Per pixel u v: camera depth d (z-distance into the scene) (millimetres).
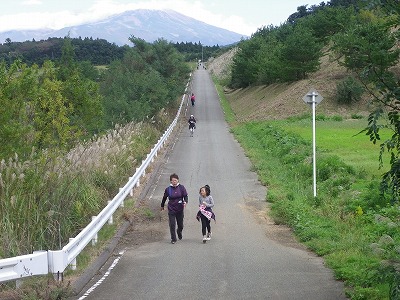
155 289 9445
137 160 25500
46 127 20078
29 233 10719
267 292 9172
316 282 9742
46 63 25922
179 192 13266
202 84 104750
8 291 9195
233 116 61406
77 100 26469
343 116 46906
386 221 13133
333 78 55312
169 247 12719
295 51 57500
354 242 11930
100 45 134500
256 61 76812
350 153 26734
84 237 11289
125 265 11195
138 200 18250
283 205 15969
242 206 17422
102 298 8969
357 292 8570
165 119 48031
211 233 14102
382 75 5875
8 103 15211
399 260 7105
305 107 50500
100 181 17266
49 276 9695
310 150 27016
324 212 15242
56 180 12484
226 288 9430
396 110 5953
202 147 35344
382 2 5727
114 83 50281
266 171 23906
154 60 63312
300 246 12680
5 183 11305
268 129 39531
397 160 6105
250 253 12023
